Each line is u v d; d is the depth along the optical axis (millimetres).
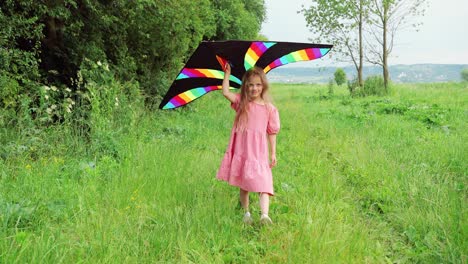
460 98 17109
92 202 4258
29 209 3855
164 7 9805
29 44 7648
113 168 5449
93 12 8164
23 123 6020
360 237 3684
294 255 3350
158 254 3332
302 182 5469
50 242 3297
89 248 3275
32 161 5367
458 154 6758
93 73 7441
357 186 5477
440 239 3787
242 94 4250
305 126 10227
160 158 5766
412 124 10273
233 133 4293
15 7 6863
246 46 4164
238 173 4180
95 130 6473
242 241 3703
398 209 4480
